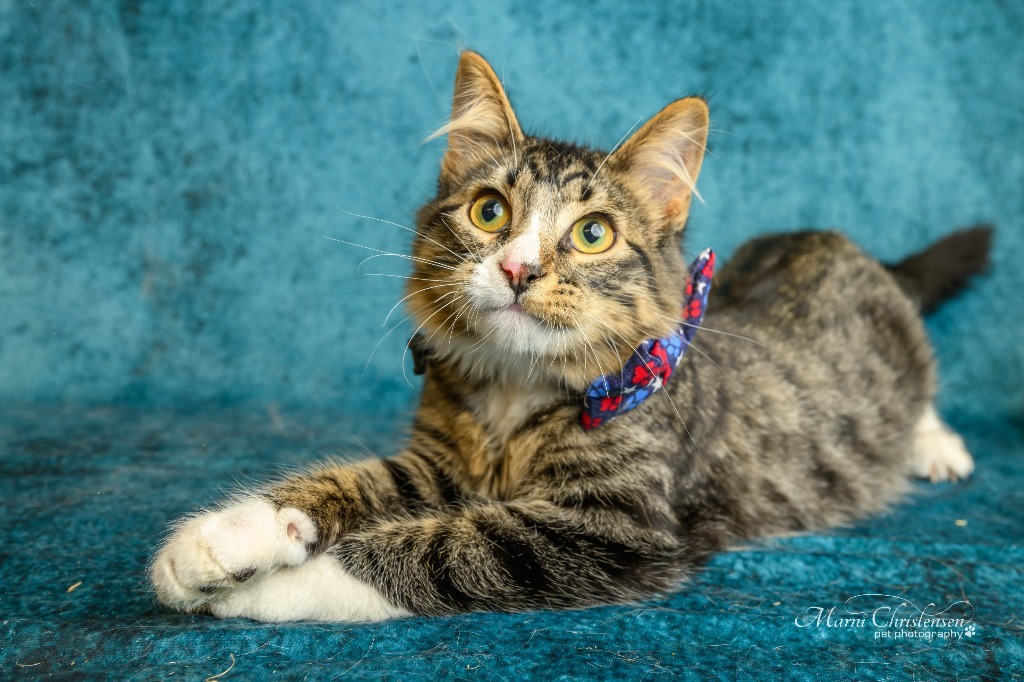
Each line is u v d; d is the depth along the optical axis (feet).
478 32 2.70
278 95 2.68
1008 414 2.78
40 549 1.82
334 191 2.72
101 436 2.39
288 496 1.70
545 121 2.73
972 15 2.71
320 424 2.56
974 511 2.16
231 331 2.73
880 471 2.20
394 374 2.76
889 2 2.72
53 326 2.66
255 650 1.57
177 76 2.65
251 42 2.66
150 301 2.69
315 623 1.64
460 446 1.89
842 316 2.30
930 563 1.87
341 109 2.70
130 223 2.67
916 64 2.73
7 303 2.64
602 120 2.74
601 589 1.71
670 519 1.81
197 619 1.64
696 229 2.39
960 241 2.60
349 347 2.76
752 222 2.77
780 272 2.38
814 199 2.77
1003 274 2.77
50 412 2.57
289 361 2.75
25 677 1.51
